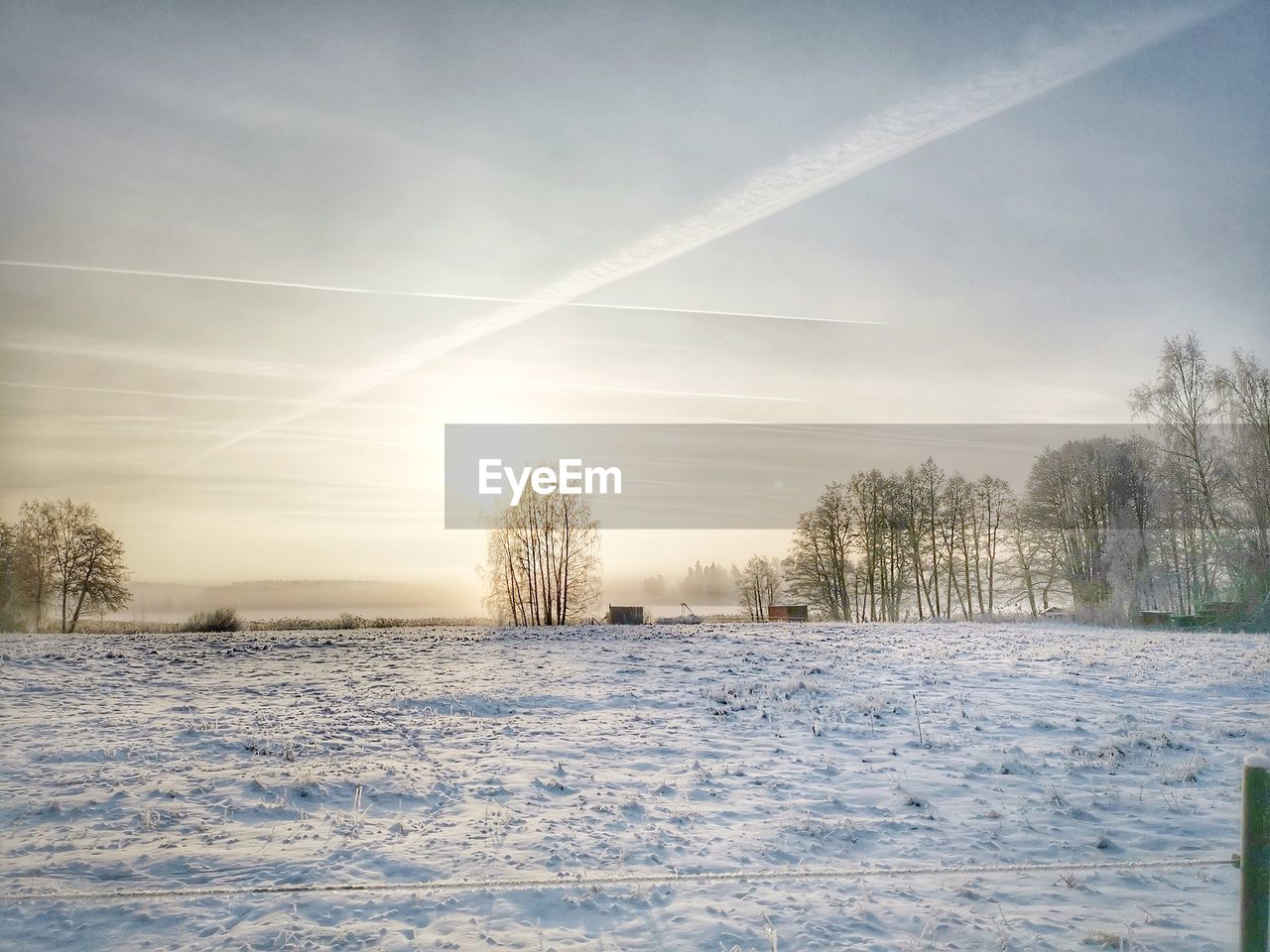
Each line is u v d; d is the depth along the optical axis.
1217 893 6.88
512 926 6.44
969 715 14.39
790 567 59.25
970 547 57.81
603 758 11.97
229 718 14.81
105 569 54.09
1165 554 42.31
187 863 7.72
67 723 14.16
